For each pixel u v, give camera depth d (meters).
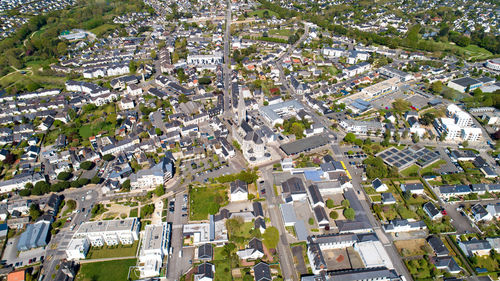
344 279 169.75
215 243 197.62
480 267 181.62
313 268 179.50
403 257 187.88
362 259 185.25
